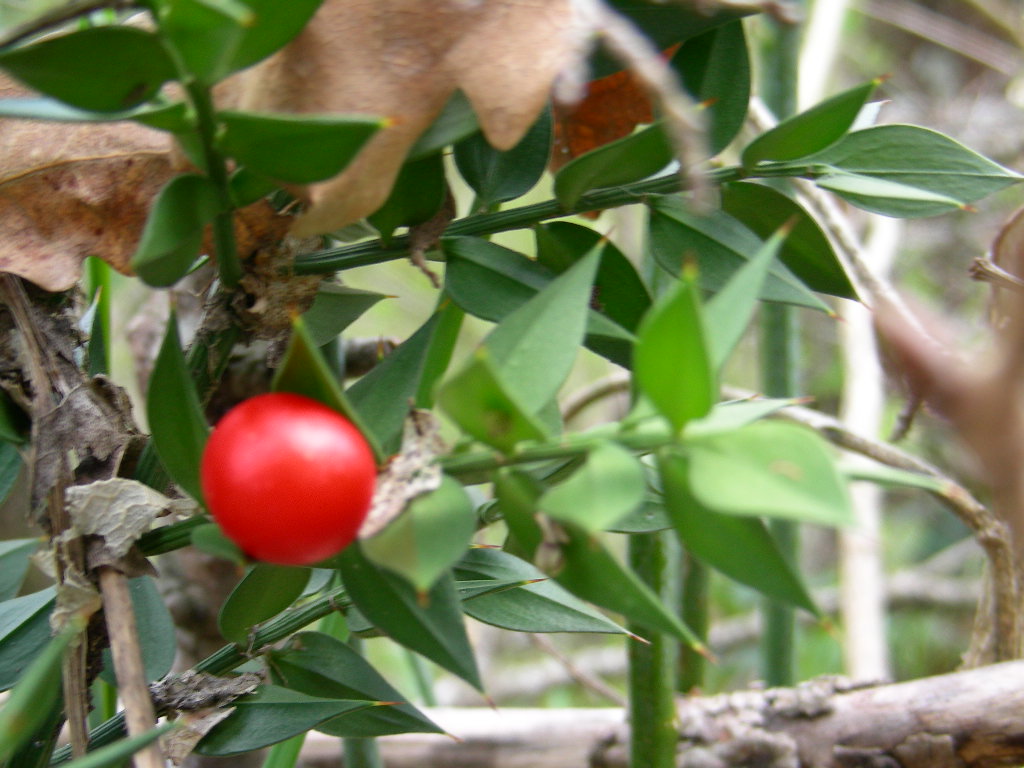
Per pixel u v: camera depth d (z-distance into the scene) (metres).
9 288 0.14
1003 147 0.54
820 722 0.20
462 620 0.12
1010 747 0.19
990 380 0.16
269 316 0.14
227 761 0.23
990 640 0.21
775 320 0.25
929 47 0.60
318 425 0.11
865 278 0.21
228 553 0.11
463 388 0.11
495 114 0.12
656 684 0.20
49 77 0.11
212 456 0.11
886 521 0.54
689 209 0.14
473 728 0.24
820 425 0.22
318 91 0.12
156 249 0.12
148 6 0.11
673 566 0.22
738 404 0.12
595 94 0.16
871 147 0.15
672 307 0.10
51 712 0.14
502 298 0.14
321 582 0.16
